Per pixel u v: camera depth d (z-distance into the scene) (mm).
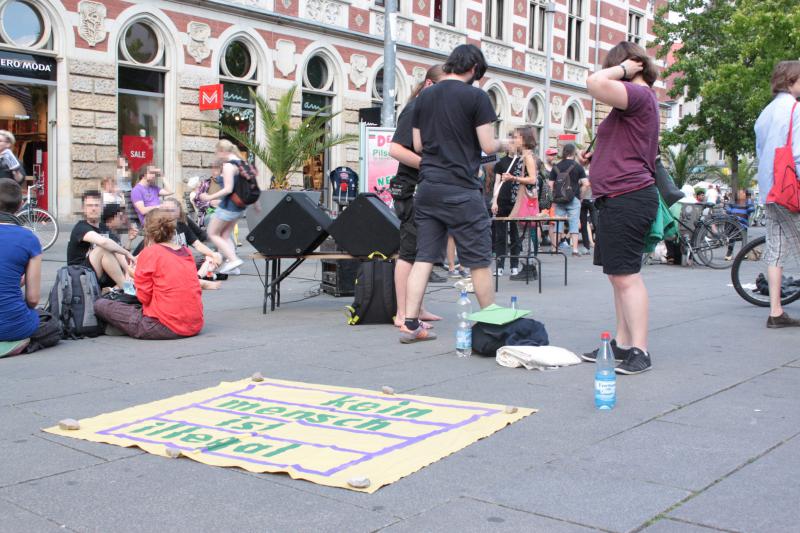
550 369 5215
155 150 18938
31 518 2861
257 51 20750
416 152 6281
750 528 2729
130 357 5680
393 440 3676
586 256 14625
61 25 16656
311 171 23188
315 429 3857
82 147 17156
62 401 4465
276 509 2930
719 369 5164
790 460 3416
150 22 18438
